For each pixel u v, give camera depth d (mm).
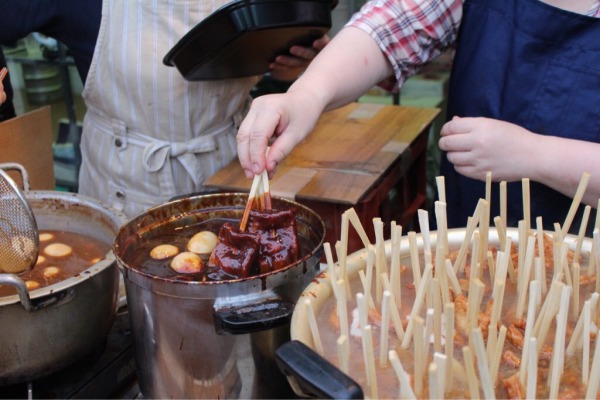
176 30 1306
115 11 1318
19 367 846
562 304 598
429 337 661
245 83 1458
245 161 909
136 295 770
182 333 754
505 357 690
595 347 641
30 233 864
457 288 782
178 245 922
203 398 792
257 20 1132
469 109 1192
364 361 674
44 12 1354
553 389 618
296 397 827
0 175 860
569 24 1038
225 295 724
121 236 872
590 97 1036
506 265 707
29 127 1300
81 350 889
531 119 1102
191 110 1388
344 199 1125
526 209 812
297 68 1454
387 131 1463
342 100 1115
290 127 959
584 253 827
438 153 2150
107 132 1474
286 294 759
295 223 844
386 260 825
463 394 635
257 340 762
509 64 1117
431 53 1225
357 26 1148
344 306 657
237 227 897
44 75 2344
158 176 1433
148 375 818
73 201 1110
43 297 806
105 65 1373
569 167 939
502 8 1117
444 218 764
